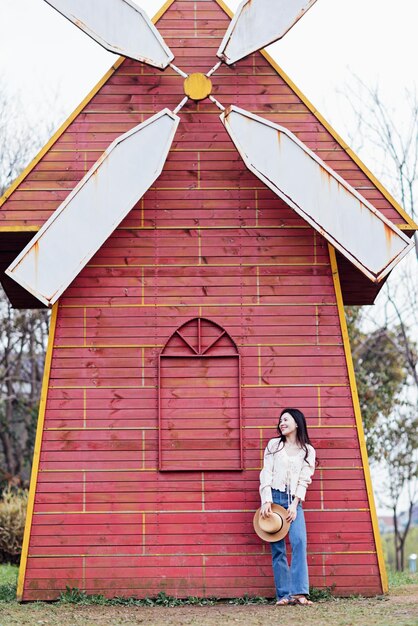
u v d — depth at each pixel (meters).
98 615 8.93
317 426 10.25
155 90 10.94
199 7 11.20
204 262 10.64
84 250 10.06
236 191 10.82
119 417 10.23
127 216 10.71
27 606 9.48
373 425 25.14
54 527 9.95
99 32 10.62
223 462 10.17
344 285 12.27
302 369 10.39
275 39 10.80
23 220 10.48
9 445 28.16
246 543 9.99
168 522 10.02
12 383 28.73
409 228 10.59
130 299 10.53
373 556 9.97
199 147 10.90
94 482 10.07
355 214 10.32
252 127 10.45
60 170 10.65
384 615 8.48
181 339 10.45
